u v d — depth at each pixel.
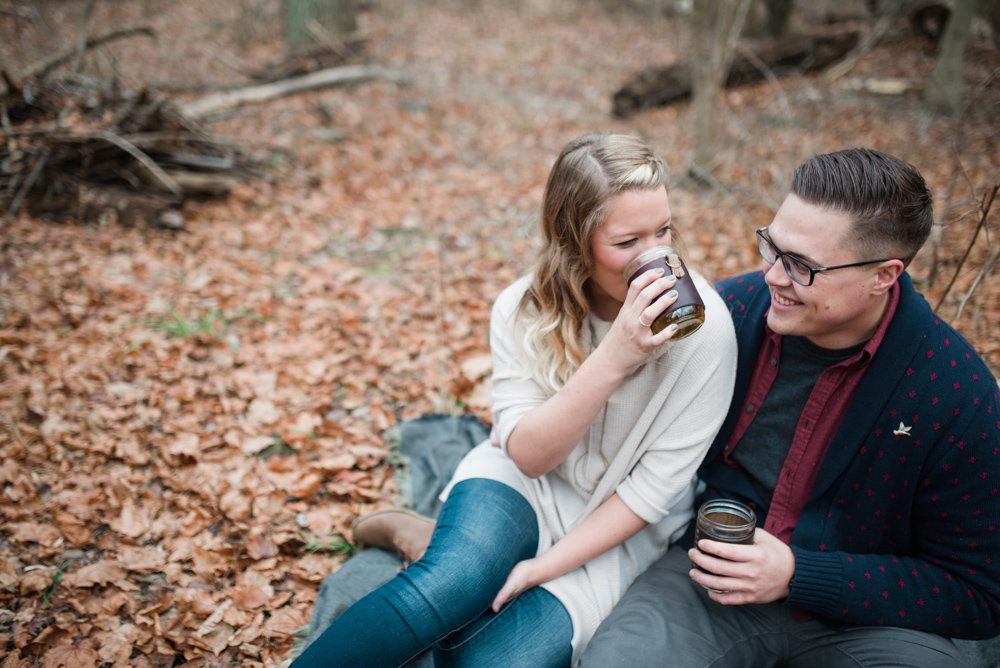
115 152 4.80
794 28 10.31
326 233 4.89
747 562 1.44
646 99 8.29
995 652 1.78
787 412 1.62
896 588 1.45
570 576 1.68
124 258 4.19
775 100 7.97
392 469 2.72
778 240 1.42
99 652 1.93
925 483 1.46
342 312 3.78
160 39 10.52
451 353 3.47
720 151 6.25
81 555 2.24
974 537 1.43
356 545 2.33
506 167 6.52
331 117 7.44
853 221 1.33
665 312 1.39
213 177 5.17
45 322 3.43
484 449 1.86
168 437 2.78
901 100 7.92
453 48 11.80
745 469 1.71
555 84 9.98
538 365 1.66
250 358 3.36
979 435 1.39
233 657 1.97
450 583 1.51
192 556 2.26
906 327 1.45
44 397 2.92
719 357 1.57
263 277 4.18
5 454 2.58
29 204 4.55
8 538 2.27
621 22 14.40
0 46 7.52
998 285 3.45
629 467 1.68
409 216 5.25
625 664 1.48
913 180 1.34
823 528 1.57
